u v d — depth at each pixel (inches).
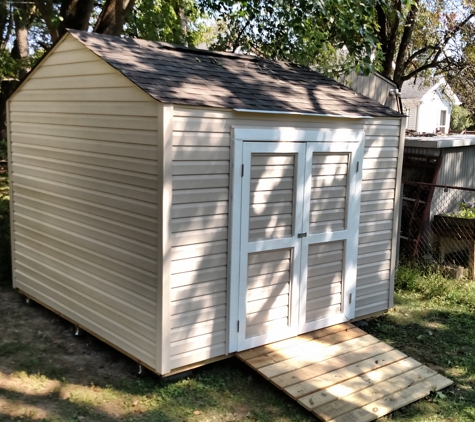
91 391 167.0
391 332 229.1
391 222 236.4
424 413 163.9
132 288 175.5
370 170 222.4
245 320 186.2
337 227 212.5
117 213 179.5
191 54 220.4
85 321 201.6
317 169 201.3
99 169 186.2
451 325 239.6
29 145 228.7
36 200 227.0
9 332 211.9
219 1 414.0
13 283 253.0
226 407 162.4
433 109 1149.7
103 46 189.9
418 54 674.2
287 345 194.4
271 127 183.2
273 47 409.7
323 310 213.0
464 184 370.0
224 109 168.7
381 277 236.7
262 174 183.6
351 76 407.2
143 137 163.6
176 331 167.3
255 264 187.3
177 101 157.0
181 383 173.5
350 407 159.3
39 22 434.0
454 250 331.0
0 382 169.6
